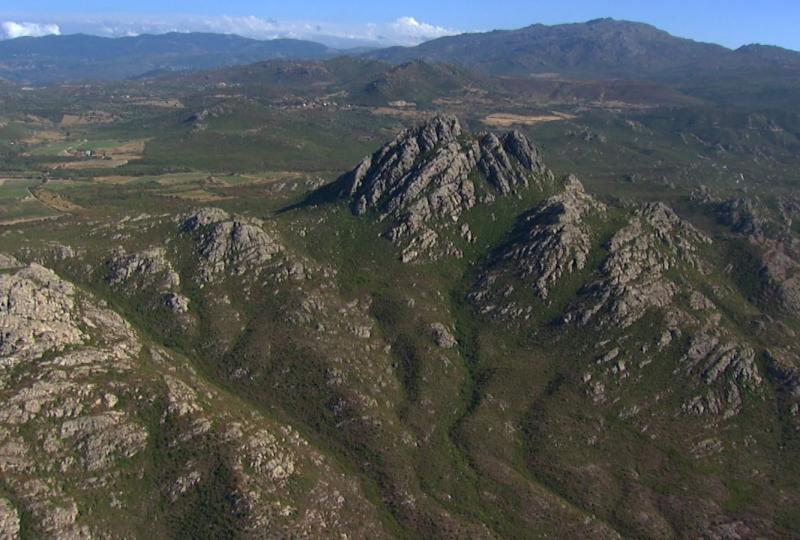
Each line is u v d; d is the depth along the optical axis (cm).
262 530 15275
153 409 17325
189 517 15550
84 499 15262
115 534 14975
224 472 16275
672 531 17825
